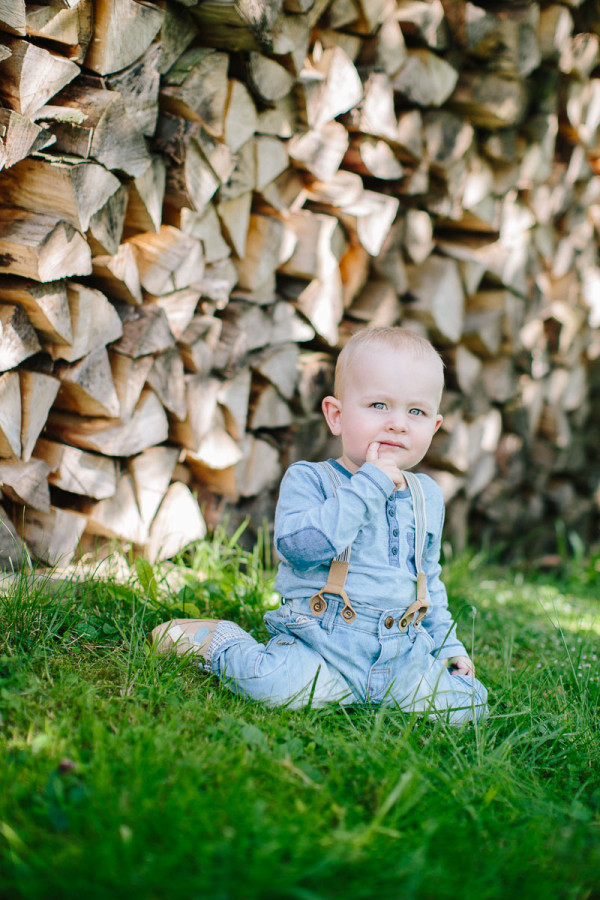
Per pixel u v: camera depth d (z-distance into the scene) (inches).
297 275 119.3
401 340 73.8
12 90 74.8
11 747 54.3
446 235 149.2
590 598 147.2
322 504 70.2
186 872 43.4
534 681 84.6
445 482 150.0
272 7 93.4
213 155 96.7
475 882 46.0
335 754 60.7
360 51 116.5
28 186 80.2
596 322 177.6
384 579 71.6
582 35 144.5
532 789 59.9
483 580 144.5
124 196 88.5
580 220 167.3
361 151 118.6
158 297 99.9
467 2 120.3
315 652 71.0
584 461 194.1
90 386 91.7
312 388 125.6
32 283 81.3
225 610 90.0
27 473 87.4
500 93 129.4
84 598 82.8
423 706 70.7
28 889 40.4
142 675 69.7
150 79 87.7
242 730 61.0
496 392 156.0
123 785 50.4
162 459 106.7
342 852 45.7
